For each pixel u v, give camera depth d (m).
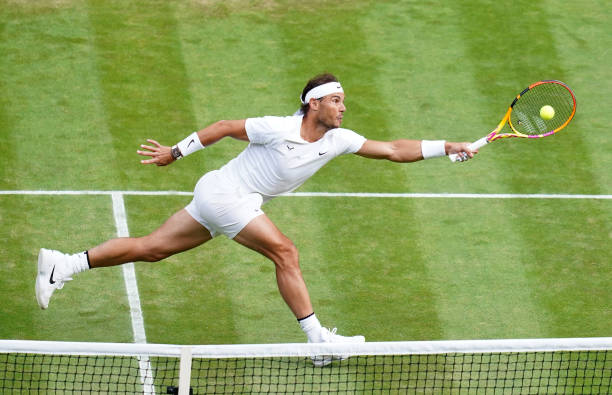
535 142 35.16
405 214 31.27
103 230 29.88
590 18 42.16
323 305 26.95
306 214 31.06
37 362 24.03
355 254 29.27
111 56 38.25
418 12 41.84
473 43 40.22
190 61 38.34
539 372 24.48
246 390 23.31
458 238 30.16
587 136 35.56
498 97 37.44
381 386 23.62
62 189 31.55
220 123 23.06
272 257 23.47
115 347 20.39
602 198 32.53
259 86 37.38
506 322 26.56
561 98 37.12
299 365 24.38
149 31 39.75
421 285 27.98
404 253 29.39
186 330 25.83
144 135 34.44
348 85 37.53
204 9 41.25
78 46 38.56
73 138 34.00
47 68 37.28
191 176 32.66
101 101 35.94
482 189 32.69
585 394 23.70
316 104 22.69
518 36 40.72
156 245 24.06
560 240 30.27
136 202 31.28
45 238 29.23
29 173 32.12
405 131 35.47
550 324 26.55
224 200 23.19
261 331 25.97
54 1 40.88
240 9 41.44
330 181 32.75
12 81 36.47
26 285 27.20
